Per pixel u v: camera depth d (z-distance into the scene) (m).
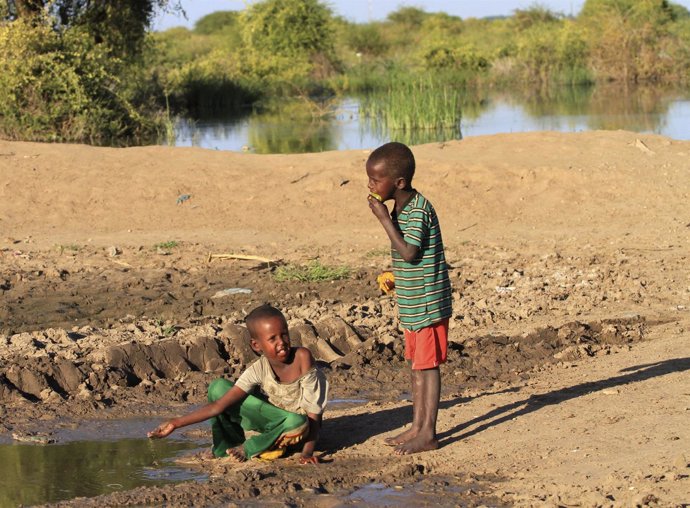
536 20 61.84
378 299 10.47
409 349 5.98
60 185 15.22
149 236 13.73
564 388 7.16
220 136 26.77
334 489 5.46
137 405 7.38
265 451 5.93
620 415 6.23
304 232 14.14
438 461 5.80
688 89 39.44
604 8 46.28
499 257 12.45
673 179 15.57
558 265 11.84
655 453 5.43
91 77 24.80
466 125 27.91
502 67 45.12
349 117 31.69
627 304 10.02
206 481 5.66
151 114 28.34
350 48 65.62
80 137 24.56
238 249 13.03
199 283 11.34
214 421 6.02
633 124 26.83
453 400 7.16
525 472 5.49
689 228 13.72
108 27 28.41
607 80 44.03
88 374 7.82
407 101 27.23
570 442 5.83
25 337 8.61
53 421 7.00
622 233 13.62
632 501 4.75
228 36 59.00
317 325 8.98
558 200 14.96
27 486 5.71
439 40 48.12
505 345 8.73
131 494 5.43
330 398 7.52
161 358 8.23
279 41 46.94
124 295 10.80
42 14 25.67
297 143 24.80
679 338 8.55
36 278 11.63
